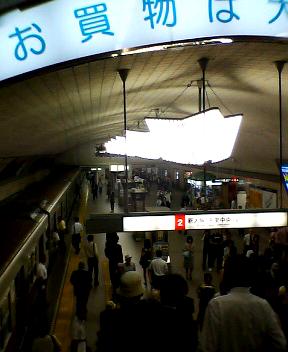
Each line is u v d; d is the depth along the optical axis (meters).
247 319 2.48
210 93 9.28
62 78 5.33
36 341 5.00
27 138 9.43
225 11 3.88
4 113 5.82
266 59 6.06
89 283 7.74
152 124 7.00
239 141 14.08
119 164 31.17
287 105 8.70
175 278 2.59
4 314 6.24
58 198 15.18
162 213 6.06
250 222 6.23
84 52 3.70
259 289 5.93
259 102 9.10
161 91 9.01
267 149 13.18
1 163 10.67
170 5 3.80
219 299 2.54
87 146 30.48
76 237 14.80
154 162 31.98
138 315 2.47
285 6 3.98
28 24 3.61
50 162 25.78
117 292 2.68
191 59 5.95
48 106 7.06
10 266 6.29
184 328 2.46
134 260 14.30
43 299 8.12
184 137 6.60
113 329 2.47
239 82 7.80
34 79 4.76
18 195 14.07
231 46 5.24
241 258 2.66
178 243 17.11
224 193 21.11
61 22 3.64
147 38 3.78
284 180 11.80
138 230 6.03
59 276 11.70
